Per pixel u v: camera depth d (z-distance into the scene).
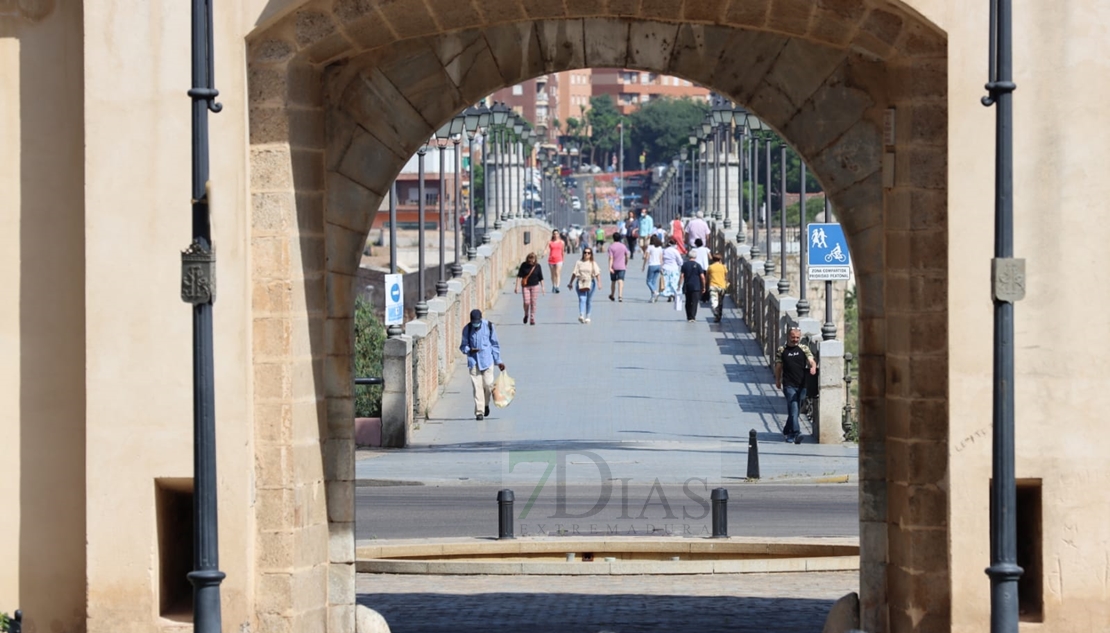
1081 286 29.70
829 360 72.88
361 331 90.19
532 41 34.12
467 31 33.91
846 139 33.53
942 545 31.12
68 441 31.47
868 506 33.47
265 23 29.89
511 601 40.66
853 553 46.62
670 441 71.75
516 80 34.34
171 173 30.03
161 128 30.02
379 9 30.78
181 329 30.05
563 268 159.25
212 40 29.14
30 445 31.47
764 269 102.56
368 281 160.50
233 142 29.98
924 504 31.19
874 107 33.31
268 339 30.75
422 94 33.94
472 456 68.88
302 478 31.53
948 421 29.97
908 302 31.27
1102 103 29.61
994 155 29.70
